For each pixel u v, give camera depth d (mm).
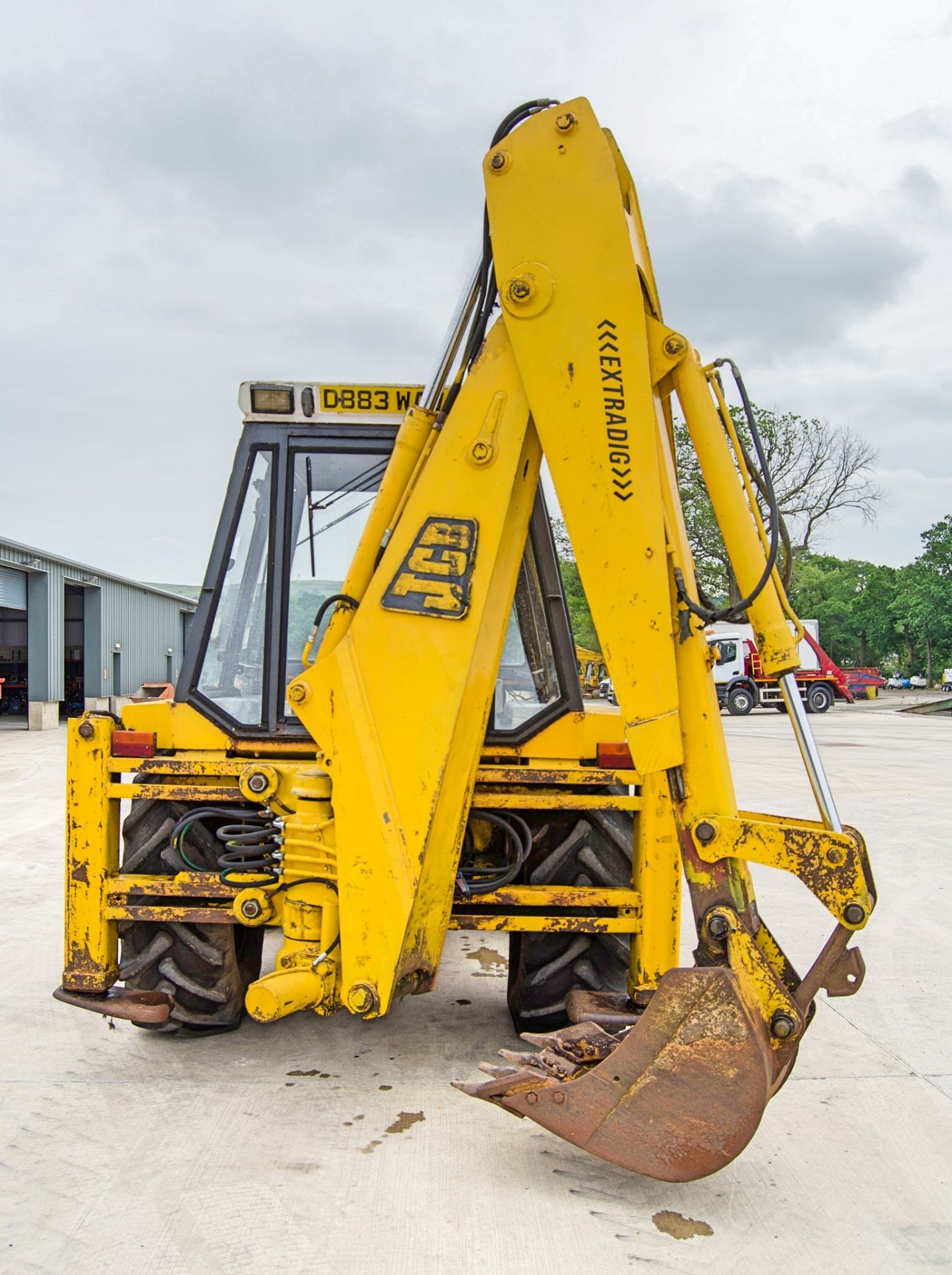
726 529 2836
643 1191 2664
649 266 3086
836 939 2588
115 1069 3479
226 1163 2781
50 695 25531
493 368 3104
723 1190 2688
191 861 3578
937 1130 3104
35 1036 3809
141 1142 2904
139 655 33781
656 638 2789
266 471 3811
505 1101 2693
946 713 28422
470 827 3752
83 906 3445
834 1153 2930
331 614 3434
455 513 3131
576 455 2879
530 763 3713
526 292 2906
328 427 3789
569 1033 2900
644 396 2836
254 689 3705
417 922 3123
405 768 3084
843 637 62219
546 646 3756
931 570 56156
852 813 9539
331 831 3215
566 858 3492
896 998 4438
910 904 6109
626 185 3086
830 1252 2396
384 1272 2275
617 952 3520
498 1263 2318
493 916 3359
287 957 3205
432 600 3125
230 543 3764
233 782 3594
